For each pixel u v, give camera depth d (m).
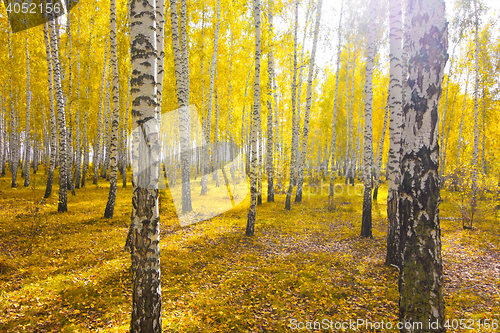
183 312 4.00
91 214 10.01
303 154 14.57
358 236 8.41
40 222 8.27
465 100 19.30
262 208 12.90
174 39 10.37
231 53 19.25
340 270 5.74
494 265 5.95
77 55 17.61
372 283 5.06
